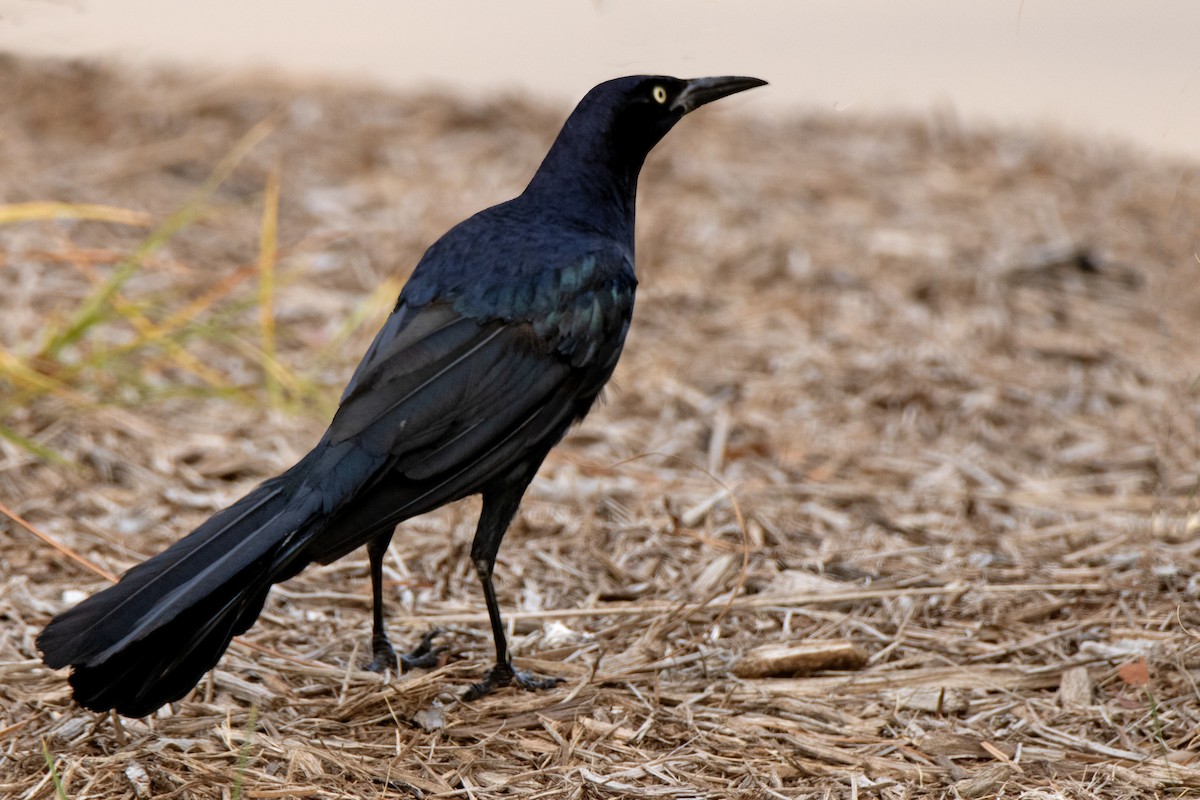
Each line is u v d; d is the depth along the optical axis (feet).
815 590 30.63
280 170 55.36
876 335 46.09
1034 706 26.02
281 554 22.33
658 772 23.61
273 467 36.06
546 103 64.49
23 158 53.26
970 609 29.99
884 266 51.13
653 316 46.91
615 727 24.90
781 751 24.36
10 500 33.32
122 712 20.83
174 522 33.01
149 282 45.39
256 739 23.90
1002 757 24.18
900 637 28.71
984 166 61.72
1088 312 48.39
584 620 29.60
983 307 48.21
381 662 27.14
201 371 38.88
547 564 31.91
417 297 26.00
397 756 23.58
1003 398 42.32
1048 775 23.63
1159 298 49.19
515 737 24.77
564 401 26.55
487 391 25.09
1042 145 63.82
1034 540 33.94
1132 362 44.75
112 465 35.29
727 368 43.68
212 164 55.16
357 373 25.34
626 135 28.89
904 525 34.81
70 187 51.01
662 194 56.24
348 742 24.18
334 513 23.08
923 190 58.90
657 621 28.58
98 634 20.65
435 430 24.36
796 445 39.29
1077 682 26.58
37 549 30.99
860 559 32.60
